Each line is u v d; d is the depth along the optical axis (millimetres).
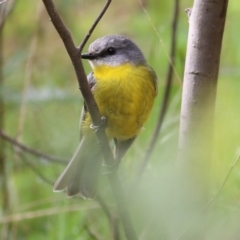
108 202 10023
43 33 14617
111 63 9195
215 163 9195
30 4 14508
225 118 9930
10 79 13539
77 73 6938
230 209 8219
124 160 10602
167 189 7965
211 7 7543
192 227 7422
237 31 11648
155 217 7973
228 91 10859
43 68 13789
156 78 9578
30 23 14531
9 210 11109
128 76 9094
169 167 8547
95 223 10672
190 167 7715
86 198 9125
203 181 7715
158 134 9570
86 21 13969
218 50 7617
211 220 7793
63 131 12398
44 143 12383
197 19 7648
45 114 12625
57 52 14797
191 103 7688
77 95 11969
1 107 12578
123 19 14102
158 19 12586
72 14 14234
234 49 11695
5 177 11875
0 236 11234
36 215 10719
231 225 7555
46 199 11109
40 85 13180
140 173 8953
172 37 10219
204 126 7680
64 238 10469
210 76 7633
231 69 11266
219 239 7445
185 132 7734
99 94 9023
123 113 9055
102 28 13812
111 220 8930
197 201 7699
